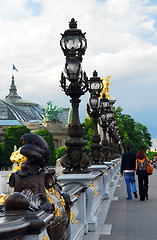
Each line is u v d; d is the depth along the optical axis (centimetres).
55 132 19388
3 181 3023
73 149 753
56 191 360
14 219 227
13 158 336
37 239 241
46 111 19875
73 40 771
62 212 347
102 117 1653
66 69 761
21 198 250
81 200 702
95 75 1239
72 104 791
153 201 1236
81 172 742
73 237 577
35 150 296
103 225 799
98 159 1255
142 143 8706
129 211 1006
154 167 5441
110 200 1247
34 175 293
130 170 1314
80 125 768
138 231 735
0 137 18662
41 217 250
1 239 203
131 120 8475
